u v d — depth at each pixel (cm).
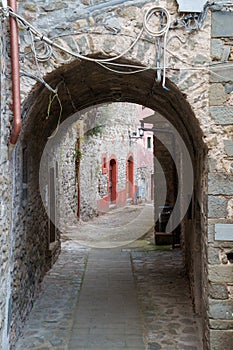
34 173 573
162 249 941
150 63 388
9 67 377
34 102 430
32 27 375
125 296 610
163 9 384
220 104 388
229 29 385
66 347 441
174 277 709
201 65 388
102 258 856
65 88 500
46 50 385
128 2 385
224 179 388
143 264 803
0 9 346
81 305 571
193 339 460
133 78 490
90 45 386
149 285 664
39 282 627
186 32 387
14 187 427
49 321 513
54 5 386
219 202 388
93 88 566
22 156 472
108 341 456
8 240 397
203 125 390
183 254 801
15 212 434
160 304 575
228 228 386
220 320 385
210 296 387
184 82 388
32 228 557
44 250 694
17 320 452
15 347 437
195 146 514
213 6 383
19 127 376
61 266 787
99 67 446
